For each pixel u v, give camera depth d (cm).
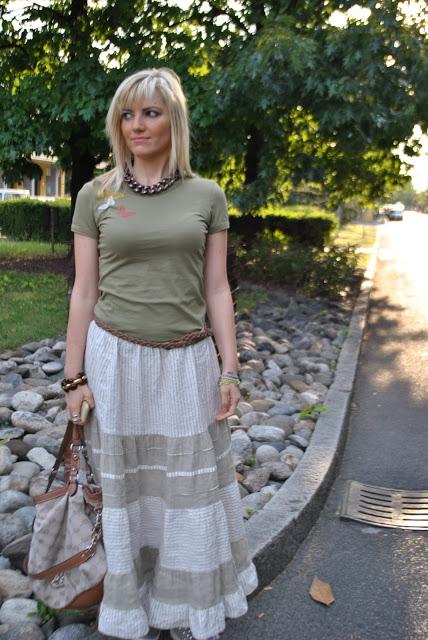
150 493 215
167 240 200
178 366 205
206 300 222
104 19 1045
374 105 866
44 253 1410
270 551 288
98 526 209
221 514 213
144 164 207
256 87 844
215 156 1052
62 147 1154
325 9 966
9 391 488
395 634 255
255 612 266
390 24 839
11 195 2611
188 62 949
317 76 823
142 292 204
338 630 256
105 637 227
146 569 221
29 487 336
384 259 2008
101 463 206
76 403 213
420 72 862
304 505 328
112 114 206
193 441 207
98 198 205
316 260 1105
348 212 2562
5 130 970
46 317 732
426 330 888
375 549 320
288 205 2283
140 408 207
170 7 1036
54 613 245
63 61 1051
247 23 989
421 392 598
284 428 449
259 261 1130
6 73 1085
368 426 506
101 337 207
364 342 816
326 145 1205
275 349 704
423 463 432
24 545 276
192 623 211
